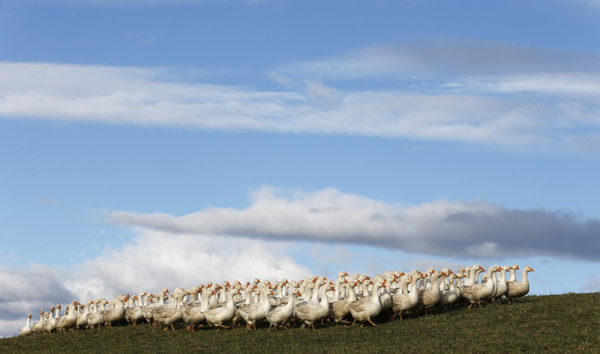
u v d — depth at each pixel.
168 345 35.59
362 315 37.50
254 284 52.56
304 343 33.94
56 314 49.31
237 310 39.69
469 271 44.41
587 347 29.19
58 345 38.28
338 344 33.22
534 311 37.03
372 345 32.44
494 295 41.69
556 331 32.22
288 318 37.97
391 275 45.28
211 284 50.09
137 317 45.03
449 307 42.69
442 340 32.31
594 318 33.91
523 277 43.28
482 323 35.28
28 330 48.00
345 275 47.22
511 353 29.28
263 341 35.03
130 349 35.25
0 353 37.22
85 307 48.06
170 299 48.16
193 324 40.06
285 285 48.97
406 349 31.11
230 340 35.81
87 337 40.22
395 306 39.38
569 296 41.88
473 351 29.88
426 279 46.47
